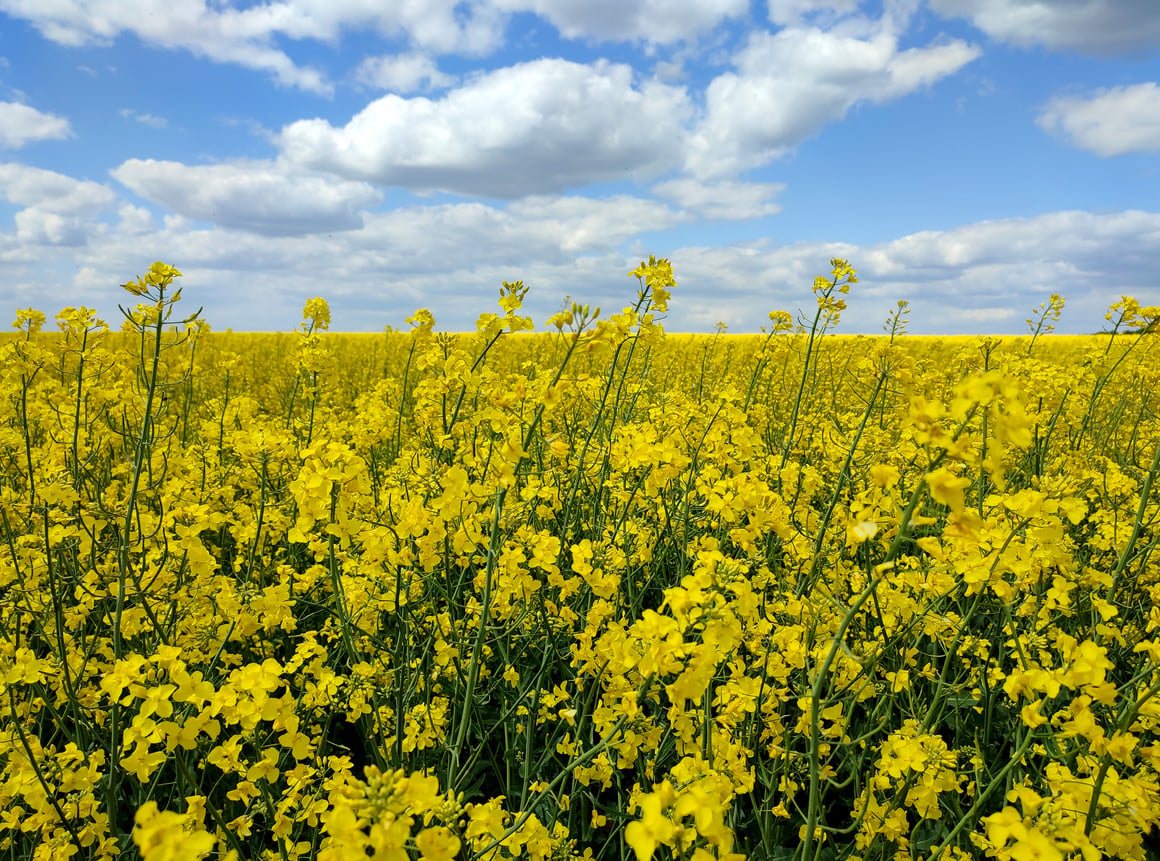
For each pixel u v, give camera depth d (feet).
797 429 16.07
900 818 7.34
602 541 11.48
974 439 10.94
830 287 13.80
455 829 5.89
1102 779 5.52
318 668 8.11
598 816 8.78
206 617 9.80
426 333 13.17
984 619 12.58
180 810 8.13
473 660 7.71
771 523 8.53
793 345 24.58
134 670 5.60
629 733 7.17
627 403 18.98
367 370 47.19
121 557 8.86
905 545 13.74
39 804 7.08
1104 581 7.48
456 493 7.54
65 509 10.80
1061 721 6.93
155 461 13.48
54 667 8.70
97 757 7.70
